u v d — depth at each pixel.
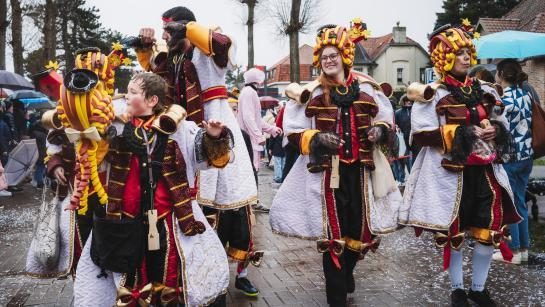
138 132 3.01
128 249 2.97
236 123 4.27
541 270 5.30
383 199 4.29
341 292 4.09
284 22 23.34
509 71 5.41
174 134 3.14
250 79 7.21
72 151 3.46
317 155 4.04
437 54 4.27
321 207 4.13
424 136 4.20
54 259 3.71
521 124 5.38
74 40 37.59
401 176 10.95
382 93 4.31
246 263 4.49
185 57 4.13
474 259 4.30
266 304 4.42
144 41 4.41
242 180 4.22
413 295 4.60
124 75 20.48
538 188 7.48
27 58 38.56
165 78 4.19
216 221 4.29
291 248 6.33
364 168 4.18
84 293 3.06
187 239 3.12
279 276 5.20
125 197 3.02
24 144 6.65
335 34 4.12
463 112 4.14
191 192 3.23
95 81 2.84
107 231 2.97
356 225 4.18
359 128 4.15
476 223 4.20
